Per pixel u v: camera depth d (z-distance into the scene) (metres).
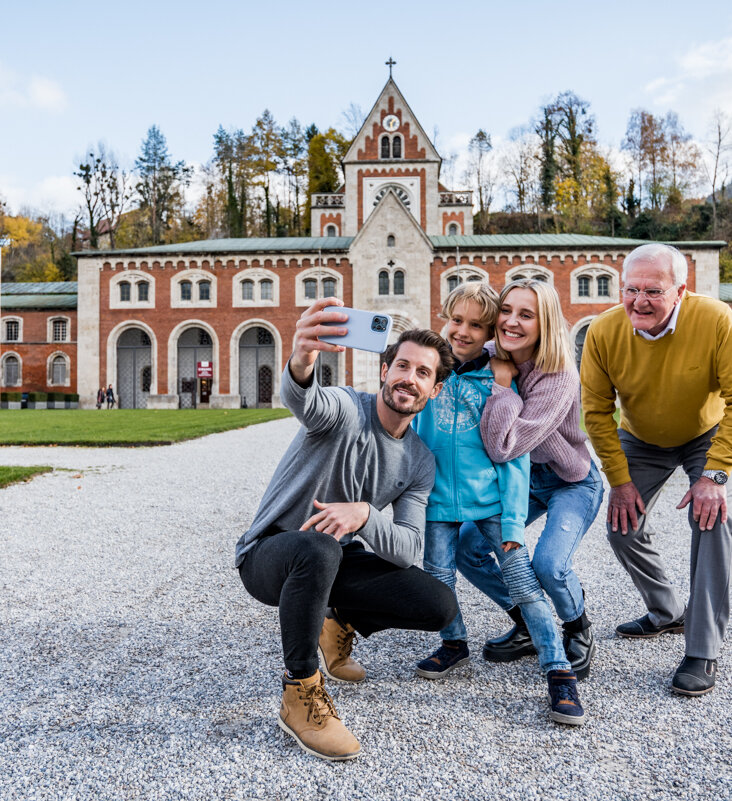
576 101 71.56
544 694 3.00
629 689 3.06
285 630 2.47
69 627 3.84
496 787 2.22
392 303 39.41
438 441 3.10
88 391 40.72
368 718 2.74
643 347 3.32
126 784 2.25
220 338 40.53
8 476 9.13
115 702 2.89
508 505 2.98
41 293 49.44
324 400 2.56
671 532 6.49
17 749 2.49
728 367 3.11
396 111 45.69
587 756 2.44
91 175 72.38
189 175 80.81
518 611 3.40
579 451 3.28
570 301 39.25
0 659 3.37
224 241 43.41
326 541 2.49
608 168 70.62
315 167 72.12
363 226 39.66
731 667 3.32
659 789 2.21
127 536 6.13
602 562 5.35
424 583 2.67
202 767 2.36
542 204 72.81
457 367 3.19
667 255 3.09
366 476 2.79
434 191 45.31
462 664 3.32
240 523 6.76
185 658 3.39
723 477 3.11
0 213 79.38
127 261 40.81
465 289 3.17
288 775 2.30
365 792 2.19
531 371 3.11
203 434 17.23
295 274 40.28
